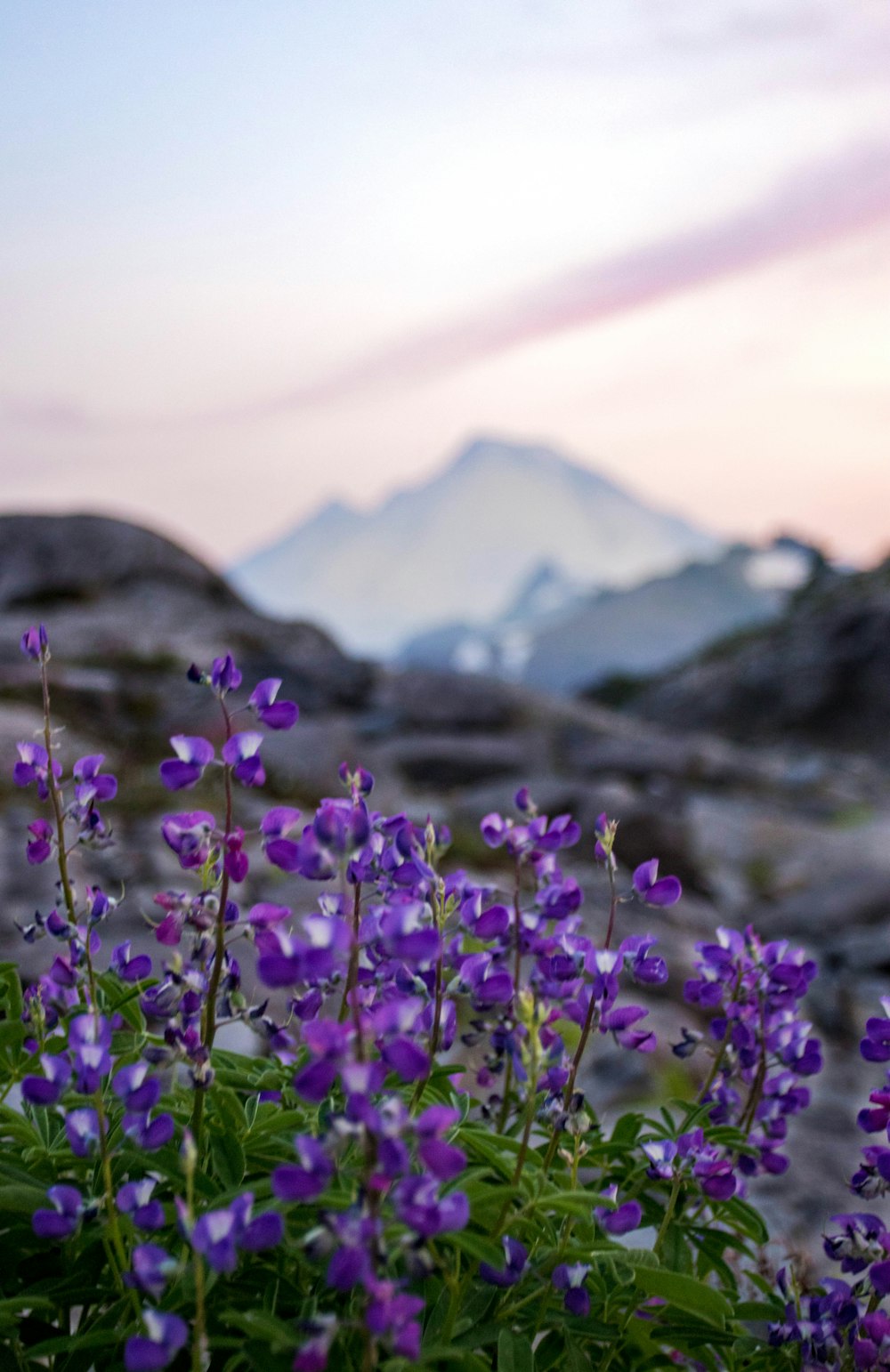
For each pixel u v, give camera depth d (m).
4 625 15.95
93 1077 1.55
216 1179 1.69
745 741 37.66
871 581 43.03
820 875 11.80
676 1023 6.23
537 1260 1.75
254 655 17.05
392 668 18.80
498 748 14.87
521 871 1.96
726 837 13.29
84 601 18.33
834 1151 5.41
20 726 9.41
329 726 12.49
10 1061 1.92
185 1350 1.57
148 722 11.70
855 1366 1.84
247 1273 1.67
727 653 46.62
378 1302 1.34
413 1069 1.37
